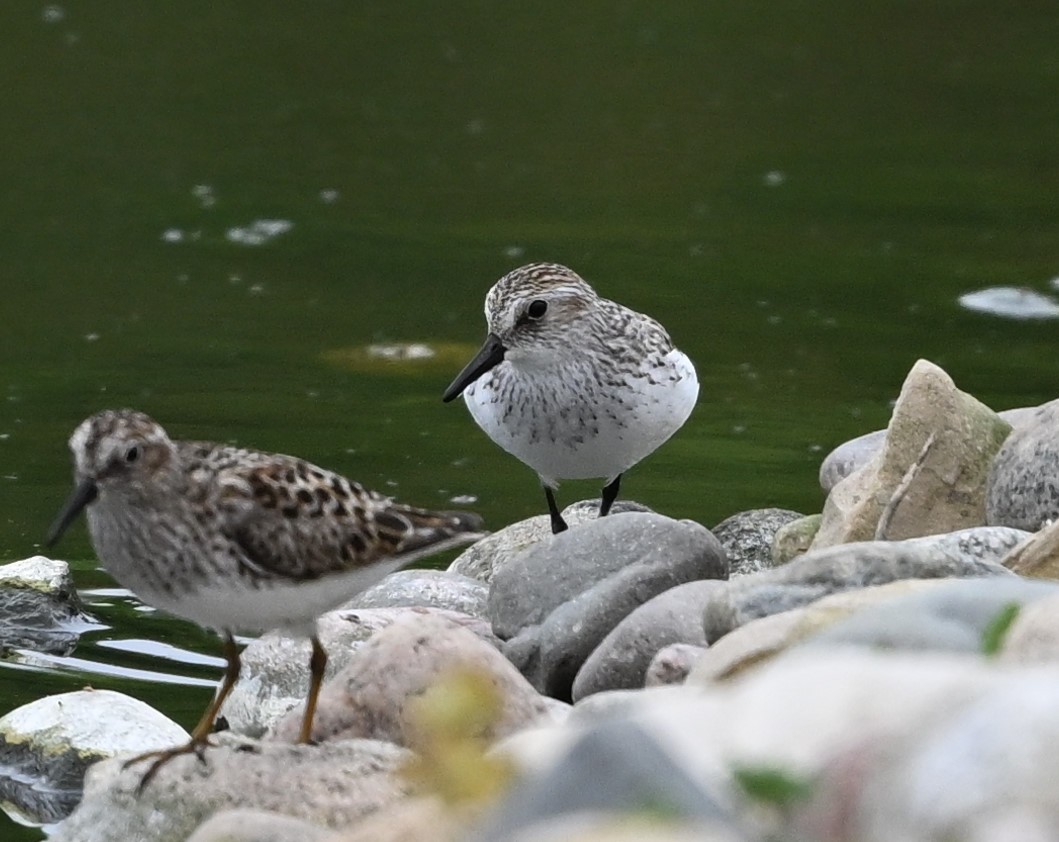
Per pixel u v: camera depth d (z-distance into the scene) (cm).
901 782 480
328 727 841
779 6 3023
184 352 1725
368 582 843
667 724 537
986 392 1614
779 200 2230
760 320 1830
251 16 2919
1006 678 521
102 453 793
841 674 540
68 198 2178
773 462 1477
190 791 775
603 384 1191
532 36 2866
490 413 1227
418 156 2364
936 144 2441
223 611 815
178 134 2416
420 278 1944
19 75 2605
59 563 1180
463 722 534
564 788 496
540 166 2342
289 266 1981
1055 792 456
